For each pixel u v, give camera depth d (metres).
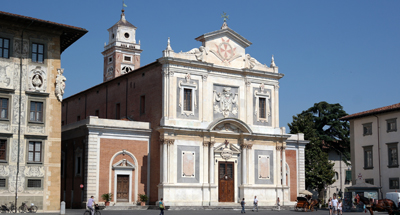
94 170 50.91
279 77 61.47
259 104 60.03
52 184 44.44
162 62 53.91
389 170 64.44
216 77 57.12
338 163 84.31
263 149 59.53
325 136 82.94
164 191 51.69
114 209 49.97
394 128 64.56
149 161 54.78
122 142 53.16
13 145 43.03
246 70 58.59
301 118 76.81
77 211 46.00
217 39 57.75
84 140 52.88
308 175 72.31
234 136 57.53
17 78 43.88
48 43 45.62
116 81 63.66
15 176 42.84
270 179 59.53
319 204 72.44
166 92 53.41
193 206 52.25
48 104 45.06
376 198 57.88
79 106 73.75
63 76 45.94
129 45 82.31
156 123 54.47
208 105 56.12
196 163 54.56
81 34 47.06
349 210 55.91
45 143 44.50
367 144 68.69
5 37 43.66
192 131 54.34
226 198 56.31
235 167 57.41
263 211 53.28
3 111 43.09
